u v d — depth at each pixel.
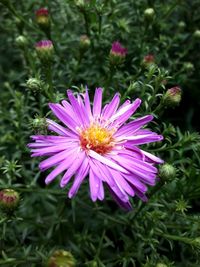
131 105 0.09
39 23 0.11
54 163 0.08
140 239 0.10
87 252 0.11
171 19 0.15
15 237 0.10
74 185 0.08
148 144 0.10
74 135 0.09
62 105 0.09
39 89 0.10
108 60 0.10
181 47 0.14
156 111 0.10
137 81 0.11
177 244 0.11
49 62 0.10
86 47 0.11
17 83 0.15
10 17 0.15
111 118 0.09
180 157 0.10
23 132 0.12
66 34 0.13
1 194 0.08
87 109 0.09
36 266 0.10
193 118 0.14
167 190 0.10
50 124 0.08
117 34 0.13
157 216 0.09
